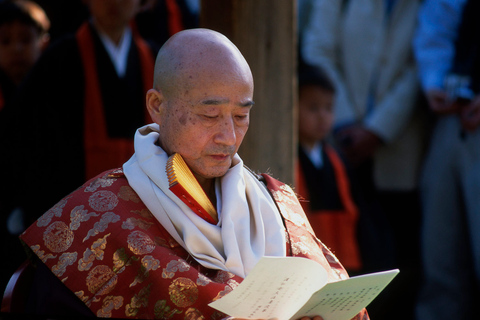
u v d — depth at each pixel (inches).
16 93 332.2
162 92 180.4
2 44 370.0
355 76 424.5
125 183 183.2
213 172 180.2
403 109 419.8
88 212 177.0
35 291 178.5
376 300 427.5
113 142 332.5
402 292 430.6
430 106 406.3
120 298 170.4
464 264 407.5
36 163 323.3
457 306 406.0
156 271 168.6
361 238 387.5
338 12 427.2
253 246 183.5
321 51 426.6
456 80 398.6
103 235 173.5
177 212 176.7
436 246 408.2
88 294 170.2
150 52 354.0
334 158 391.2
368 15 422.6
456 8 404.2
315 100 381.7
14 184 324.2
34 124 324.8
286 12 267.0
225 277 172.7
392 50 422.9
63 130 326.3
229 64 176.2
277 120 268.4
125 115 337.4
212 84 174.6
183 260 171.3
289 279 153.0
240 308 156.7
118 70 339.6
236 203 182.9
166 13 398.6
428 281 412.2
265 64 266.2
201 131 176.6
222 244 179.8
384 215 413.1
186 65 175.6
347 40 424.5
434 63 408.2
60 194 324.2
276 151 268.8
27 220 325.4
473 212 392.8
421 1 423.2
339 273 198.7
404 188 424.5
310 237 199.5
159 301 167.5
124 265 171.8
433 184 408.8
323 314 171.3
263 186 200.4
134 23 362.3
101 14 335.0
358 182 397.4
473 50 398.0
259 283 152.2
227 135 176.6
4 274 327.0
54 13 434.0
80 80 331.6
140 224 176.1
